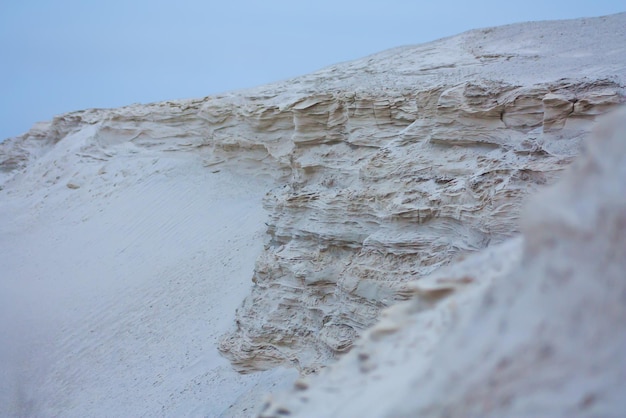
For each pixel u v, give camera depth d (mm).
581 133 16766
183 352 24078
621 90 17734
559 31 45344
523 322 3498
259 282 22047
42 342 28719
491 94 18938
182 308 27328
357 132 25672
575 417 3154
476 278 4711
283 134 35281
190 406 20453
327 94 26266
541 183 15398
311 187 23625
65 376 25719
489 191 16094
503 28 50438
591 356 3230
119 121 47281
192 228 34625
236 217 33812
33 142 60312
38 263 38031
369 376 4402
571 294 3375
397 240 17375
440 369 3672
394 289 16750
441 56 45312
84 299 31625
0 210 47469
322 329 18562
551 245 3557
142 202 39594
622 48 34156
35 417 23547
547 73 28297
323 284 19812
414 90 25359
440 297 4809
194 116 42438
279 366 20125
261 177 36594
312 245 20781
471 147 19031
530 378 3338
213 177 38625
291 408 4434
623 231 3299
